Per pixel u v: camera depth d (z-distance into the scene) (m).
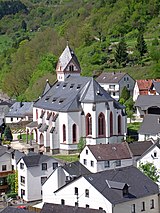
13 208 88.94
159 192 100.12
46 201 111.62
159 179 117.75
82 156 129.12
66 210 89.00
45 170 122.81
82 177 97.12
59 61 170.88
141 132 151.50
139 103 193.50
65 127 154.00
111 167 126.50
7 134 175.88
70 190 99.75
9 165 131.50
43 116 163.38
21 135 186.25
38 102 171.12
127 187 94.44
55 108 158.38
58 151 156.12
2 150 134.75
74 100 155.25
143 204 96.75
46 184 111.88
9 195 123.62
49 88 178.62
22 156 127.81
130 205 94.12
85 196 96.75
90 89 154.62
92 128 152.38
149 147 132.25
